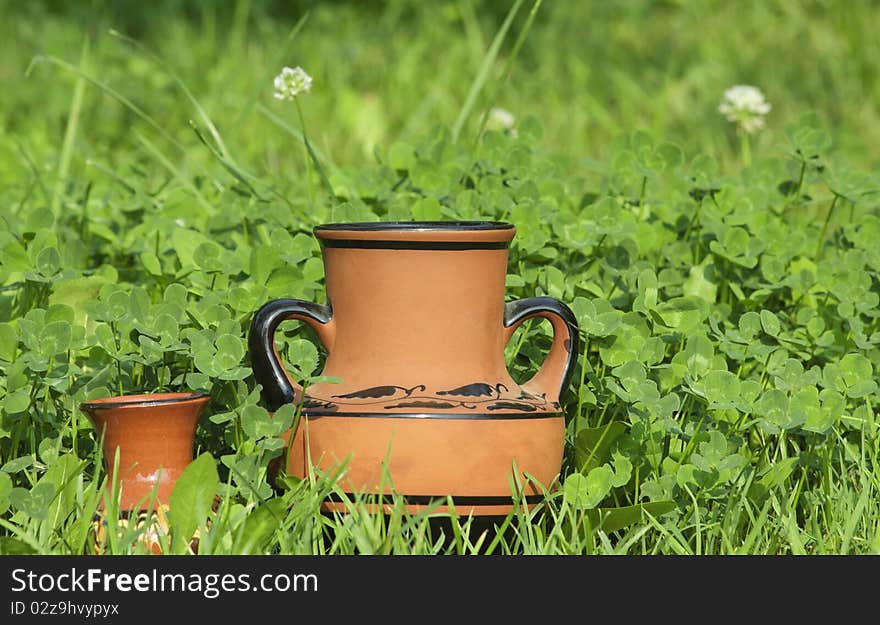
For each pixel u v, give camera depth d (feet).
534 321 12.30
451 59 33.96
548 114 30.04
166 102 28.86
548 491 10.34
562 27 38.22
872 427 11.87
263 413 10.17
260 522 9.62
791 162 16.02
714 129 28.32
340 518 10.11
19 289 13.34
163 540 9.70
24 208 18.49
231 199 16.11
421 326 10.02
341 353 10.26
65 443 11.30
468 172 15.67
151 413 9.93
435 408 9.82
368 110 28.48
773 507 11.10
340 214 13.66
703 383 11.14
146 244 15.38
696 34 36.27
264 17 38.99
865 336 12.90
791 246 14.49
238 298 12.00
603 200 13.61
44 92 29.09
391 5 39.65
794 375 11.69
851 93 31.07
